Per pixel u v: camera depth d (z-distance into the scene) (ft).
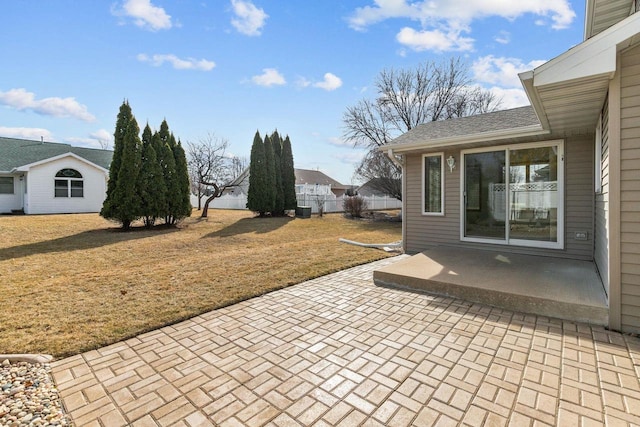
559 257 18.51
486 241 21.09
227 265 19.76
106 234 32.99
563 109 13.12
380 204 81.71
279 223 47.09
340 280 16.78
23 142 62.85
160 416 6.48
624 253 10.03
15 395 7.20
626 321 10.09
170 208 39.17
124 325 10.94
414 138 23.07
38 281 16.30
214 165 66.90
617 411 6.42
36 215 48.57
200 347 9.50
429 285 14.44
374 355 8.87
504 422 6.16
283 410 6.63
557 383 7.41
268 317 11.79
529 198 19.42
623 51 9.71
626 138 9.80
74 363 8.62
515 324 10.87
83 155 62.95
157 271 18.25
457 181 22.15
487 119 23.72
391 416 6.40
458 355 8.80
